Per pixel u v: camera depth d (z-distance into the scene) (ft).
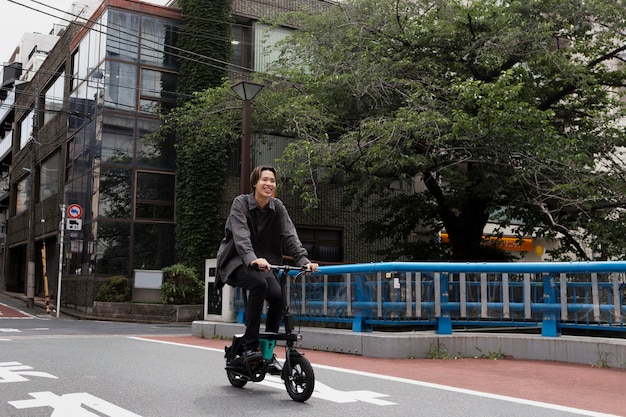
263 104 60.39
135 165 73.77
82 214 77.66
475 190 54.13
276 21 65.82
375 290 28.99
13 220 121.39
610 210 55.16
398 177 54.90
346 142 50.52
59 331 46.37
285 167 55.52
